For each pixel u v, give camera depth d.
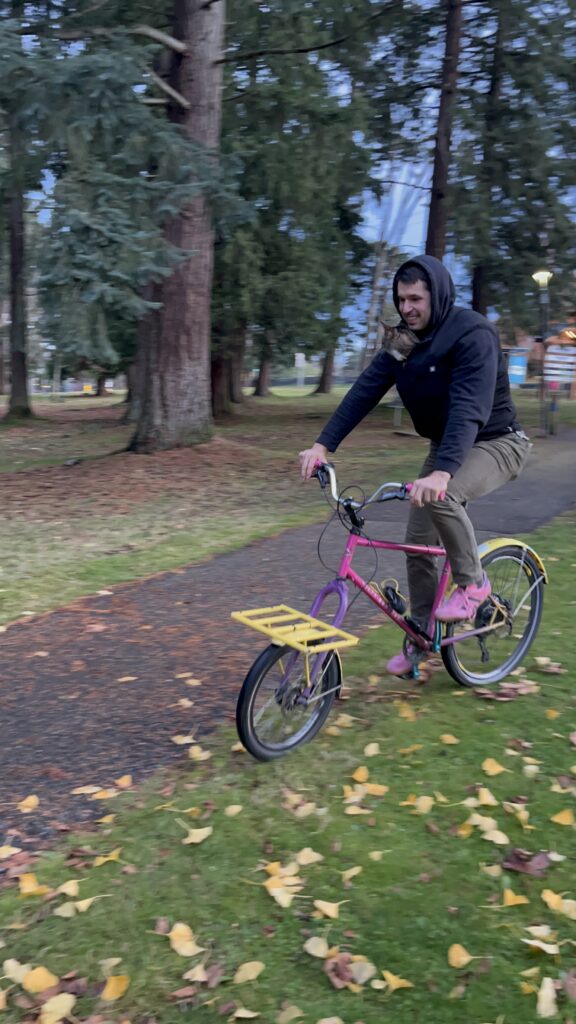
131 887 2.77
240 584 6.27
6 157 12.00
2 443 19.89
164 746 3.73
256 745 3.49
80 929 2.58
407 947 2.48
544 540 7.46
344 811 3.17
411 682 4.37
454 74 20.56
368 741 3.71
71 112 9.75
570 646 4.82
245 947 2.49
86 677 4.53
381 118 23.08
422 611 4.12
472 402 3.46
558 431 19.48
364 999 2.30
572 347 18.58
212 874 2.82
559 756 3.53
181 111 12.37
